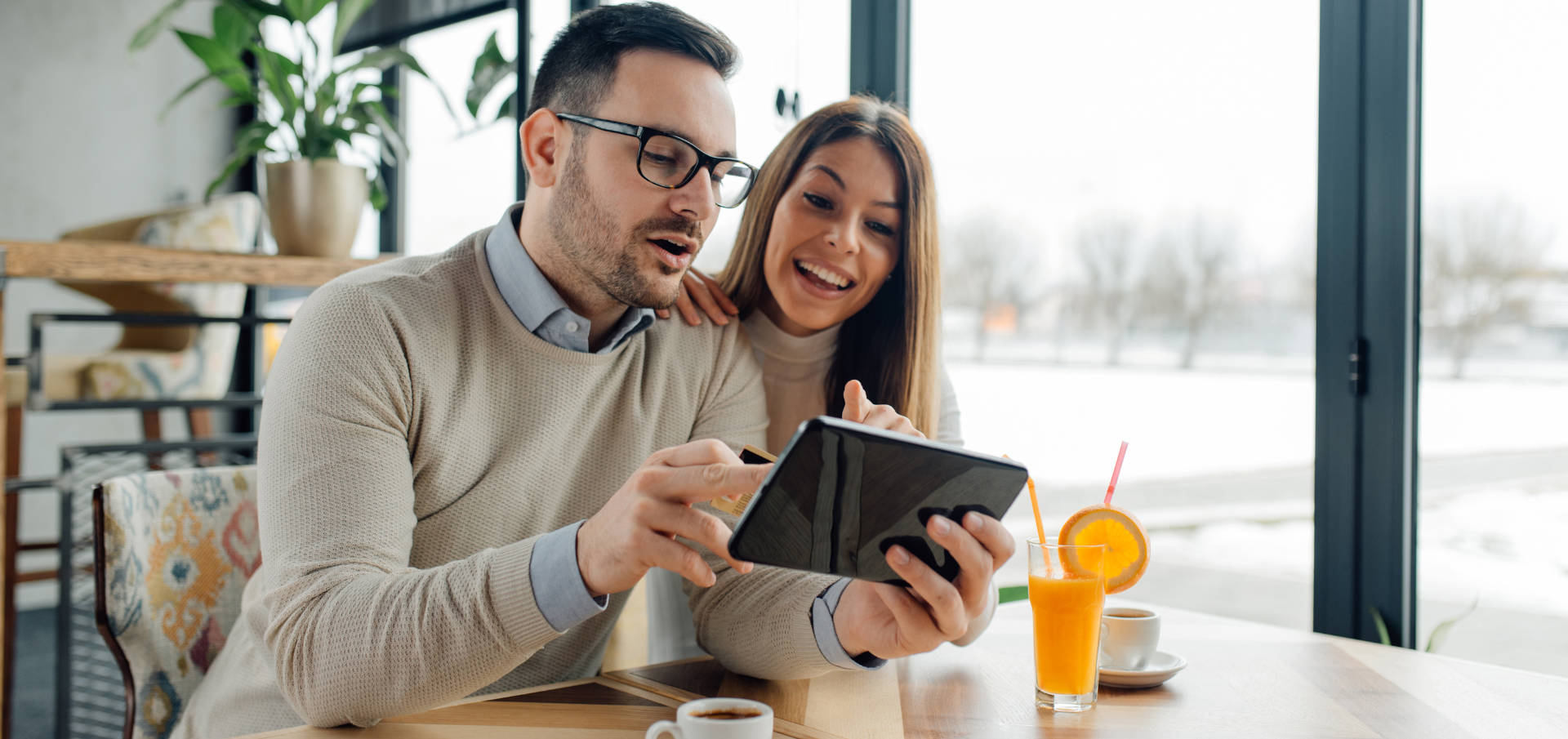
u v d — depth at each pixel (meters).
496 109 3.08
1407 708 0.93
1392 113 1.66
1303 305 1.90
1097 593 0.91
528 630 0.81
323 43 3.74
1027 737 0.84
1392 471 1.67
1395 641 1.67
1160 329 2.27
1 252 1.80
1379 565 1.69
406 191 3.50
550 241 1.11
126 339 3.08
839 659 0.96
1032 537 0.96
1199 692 0.97
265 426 0.97
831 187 1.41
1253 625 1.26
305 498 0.91
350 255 2.40
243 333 3.96
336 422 0.94
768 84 2.46
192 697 1.26
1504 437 1.69
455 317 1.10
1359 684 1.00
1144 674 0.97
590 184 1.07
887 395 1.50
